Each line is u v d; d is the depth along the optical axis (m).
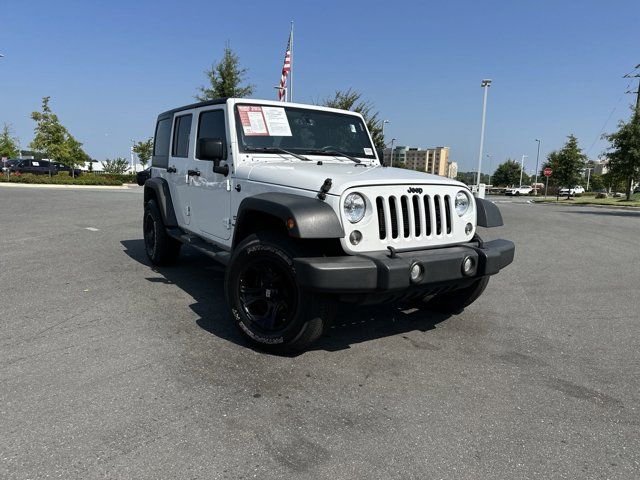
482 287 4.34
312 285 3.01
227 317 4.32
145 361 3.33
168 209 5.81
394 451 2.40
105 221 11.05
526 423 2.71
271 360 3.44
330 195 3.24
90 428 2.49
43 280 5.46
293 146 4.58
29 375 3.07
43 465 2.18
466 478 2.21
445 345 3.88
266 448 2.38
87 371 3.15
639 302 5.33
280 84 16.97
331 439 2.48
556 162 41.81
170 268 6.27
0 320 4.09
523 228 12.85
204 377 3.12
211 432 2.50
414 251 3.50
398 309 4.80
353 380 3.18
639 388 3.20
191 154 5.15
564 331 4.31
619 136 30.14
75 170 37.16
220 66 20.98
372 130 18.25
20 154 46.44
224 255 4.23
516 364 3.54
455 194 3.78
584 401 3.00
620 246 9.74
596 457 2.41
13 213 11.98
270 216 3.57
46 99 35.66
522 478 2.22
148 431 2.48
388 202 3.40
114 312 4.37
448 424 2.67
